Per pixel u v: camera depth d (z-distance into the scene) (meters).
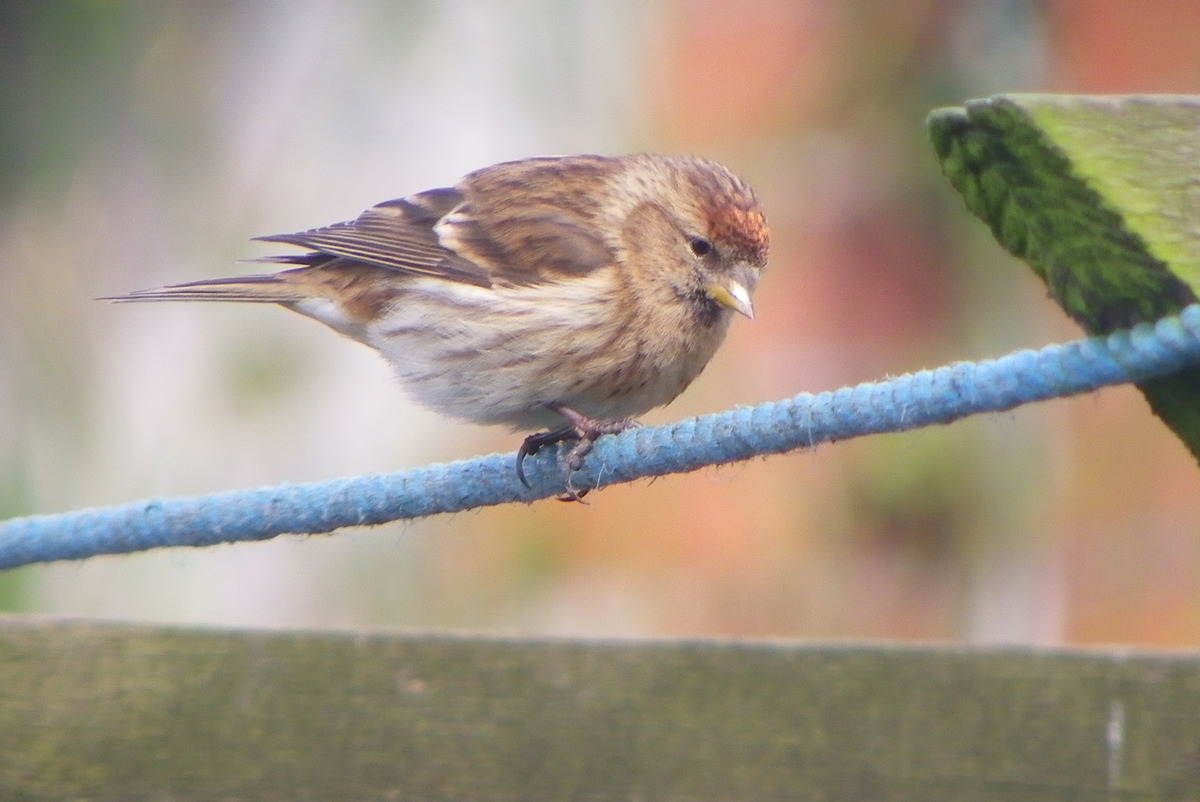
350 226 7.91
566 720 4.24
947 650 4.12
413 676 4.32
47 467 11.57
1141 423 13.60
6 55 11.26
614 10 13.20
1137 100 3.77
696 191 7.45
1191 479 13.51
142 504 5.24
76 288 11.78
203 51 12.02
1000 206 4.07
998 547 12.48
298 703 4.35
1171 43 13.04
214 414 12.14
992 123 3.85
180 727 4.37
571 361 7.26
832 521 12.55
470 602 11.86
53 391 11.64
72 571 11.68
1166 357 3.77
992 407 4.12
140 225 11.99
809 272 13.23
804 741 4.14
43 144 11.48
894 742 4.11
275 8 12.27
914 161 12.55
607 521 12.45
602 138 12.97
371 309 7.84
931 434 12.34
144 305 11.99
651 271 7.39
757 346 13.33
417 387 7.69
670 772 4.18
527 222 7.43
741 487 12.58
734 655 4.20
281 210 12.30
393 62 12.50
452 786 4.26
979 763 4.07
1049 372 3.97
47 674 4.41
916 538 12.58
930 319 13.09
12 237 11.59
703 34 14.34
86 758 4.38
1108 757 4.02
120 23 11.50
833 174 12.90
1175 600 13.55
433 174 12.59
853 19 12.42
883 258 13.09
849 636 12.30
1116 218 3.71
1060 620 12.98
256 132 12.29
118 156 11.84
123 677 4.41
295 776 4.32
